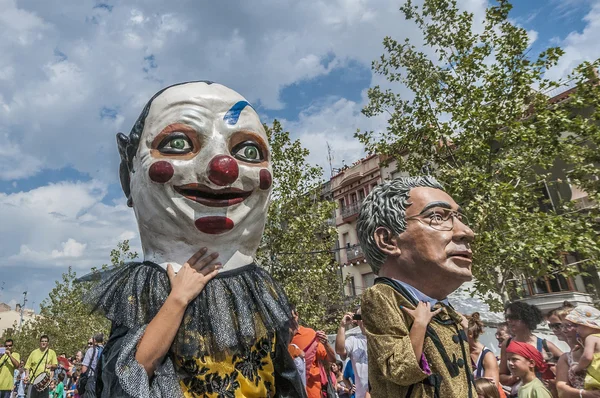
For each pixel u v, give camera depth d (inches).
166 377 57.7
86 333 701.9
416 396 68.9
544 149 352.8
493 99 364.8
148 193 65.6
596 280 489.4
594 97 351.9
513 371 131.4
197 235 65.7
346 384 188.1
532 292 522.3
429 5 404.5
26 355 940.0
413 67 412.2
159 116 67.3
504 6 374.9
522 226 317.4
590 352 117.9
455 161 395.2
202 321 62.9
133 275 65.2
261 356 67.4
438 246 73.8
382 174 845.2
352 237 889.5
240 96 72.5
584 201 466.3
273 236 473.1
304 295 478.9
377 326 73.9
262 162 71.4
